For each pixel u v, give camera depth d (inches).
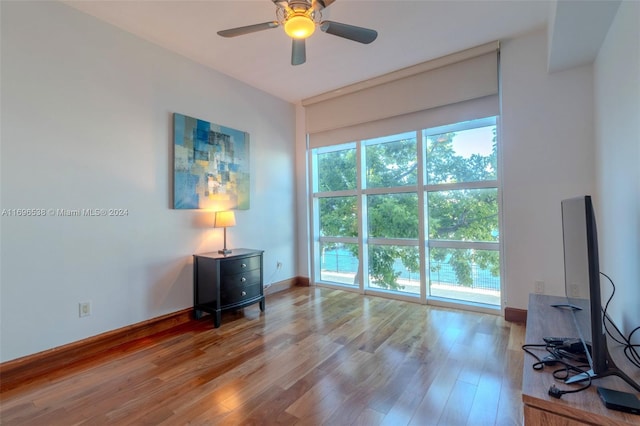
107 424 62.8
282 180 168.1
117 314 101.2
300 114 175.5
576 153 102.9
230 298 119.6
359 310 131.8
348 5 90.4
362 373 81.0
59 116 89.2
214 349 96.3
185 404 68.9
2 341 79.0
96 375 81.5
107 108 99.7
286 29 74.0
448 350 93.1
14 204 81.3
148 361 88.9
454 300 135.2
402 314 125.8
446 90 126.5
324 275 175.5
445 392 72.2
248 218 148.2
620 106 70.6
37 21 85.2
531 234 111.3
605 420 36.4
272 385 76.0
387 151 152.1
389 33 106.2
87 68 95.1
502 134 116.5
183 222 120.9
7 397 72.0
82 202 93.7
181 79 120.6
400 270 150.0
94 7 91.6
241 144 143.6
